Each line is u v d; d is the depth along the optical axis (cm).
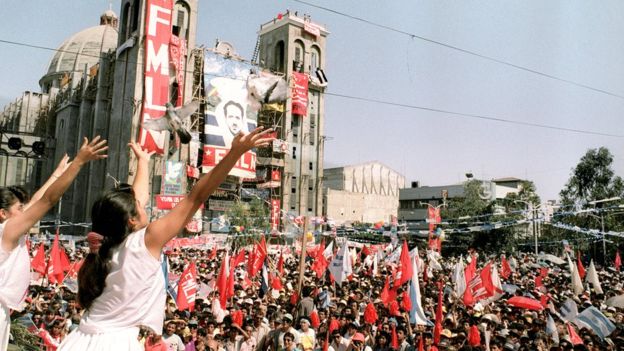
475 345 1229
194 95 6994
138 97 6594
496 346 1200
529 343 1245
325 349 1175
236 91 7062
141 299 262
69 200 7650
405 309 1591
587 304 1814
